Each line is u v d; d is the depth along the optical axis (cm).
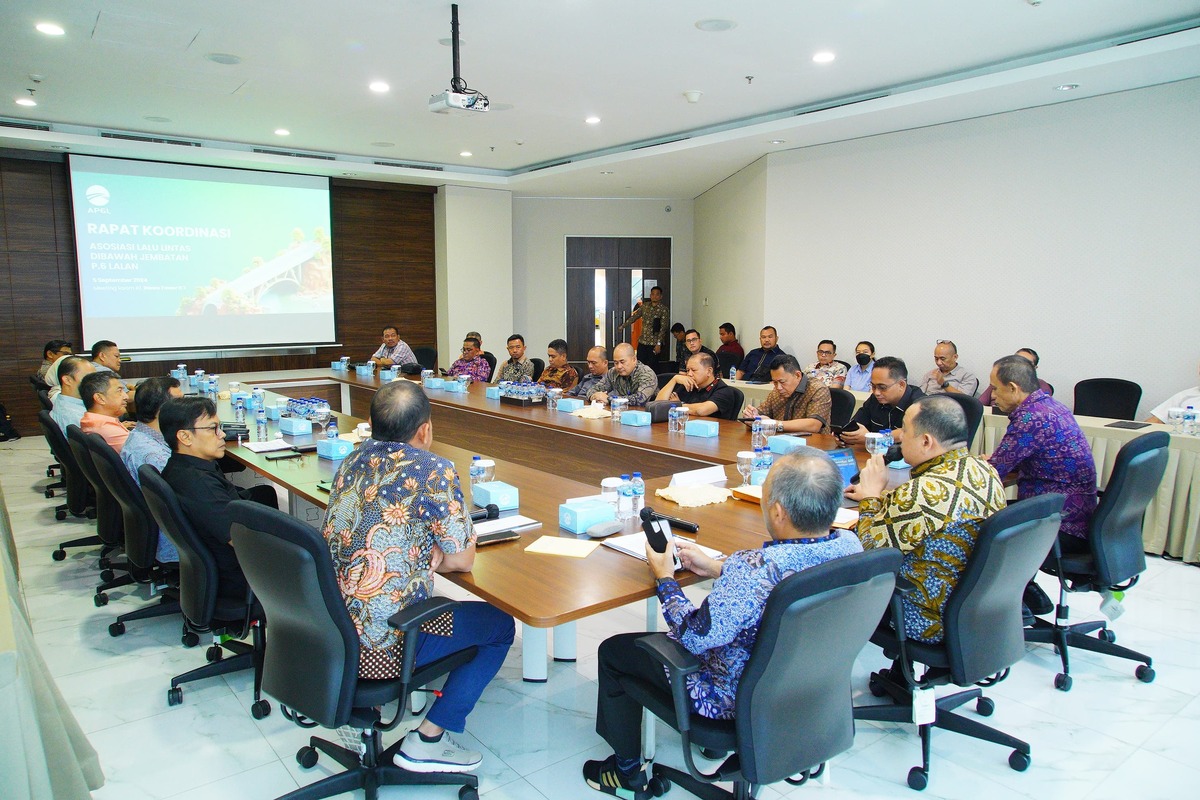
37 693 162
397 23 423
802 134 624
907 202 609
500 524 236
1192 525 366
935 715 219
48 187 736
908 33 432
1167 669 274
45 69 507
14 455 657
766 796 204
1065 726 239
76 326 758
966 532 198
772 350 700
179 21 421
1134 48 421
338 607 168
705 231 975
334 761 223
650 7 397
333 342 882
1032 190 536
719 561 197
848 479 280
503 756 223
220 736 235
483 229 943
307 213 854
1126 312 497
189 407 249
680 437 384
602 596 180
